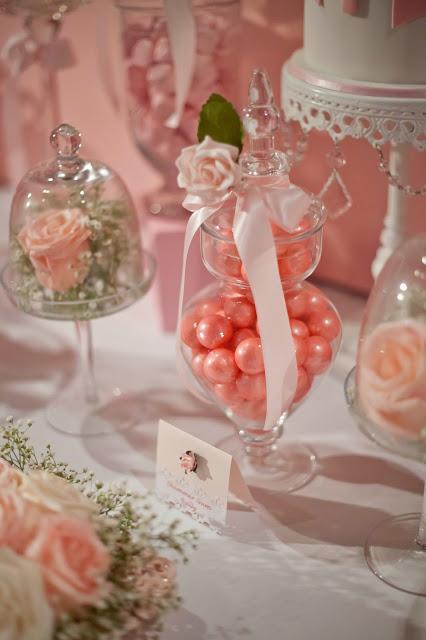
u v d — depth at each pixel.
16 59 1.09
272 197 0.71
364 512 0.80
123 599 0.64
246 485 0.78
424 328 0.64
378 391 0.65
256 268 0.71
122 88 1.14
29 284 0.83
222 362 0.75
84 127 1.23
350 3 0.74
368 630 0.70
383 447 0.66
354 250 1.05
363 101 0.75
